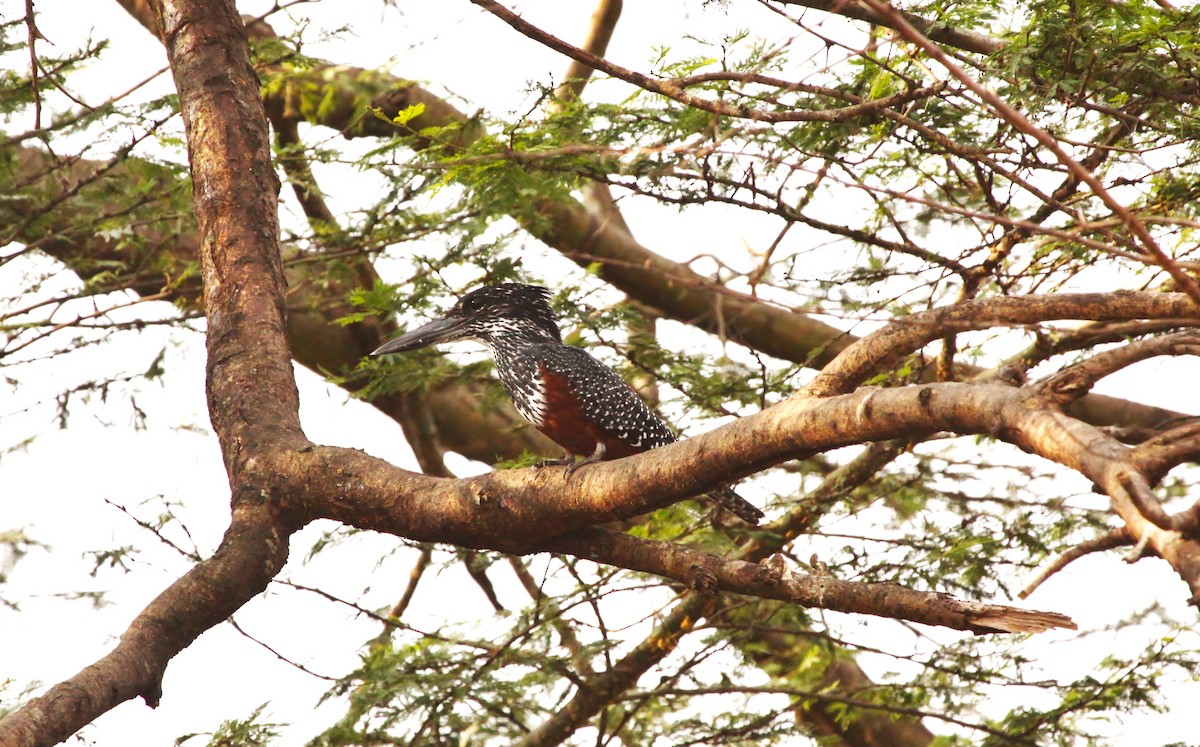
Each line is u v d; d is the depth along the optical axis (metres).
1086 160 10.25
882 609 6.93
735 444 6.76
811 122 9.98
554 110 10.67
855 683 16.67
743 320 16.97
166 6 10.11
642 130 10.34
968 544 12.23
